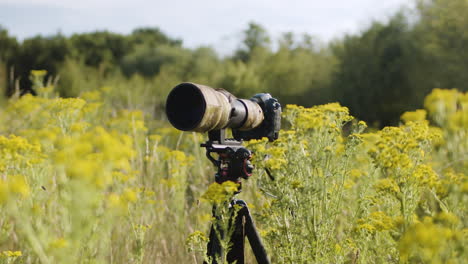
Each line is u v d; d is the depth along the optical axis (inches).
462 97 75.1
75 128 133.5
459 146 75.0
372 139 130.5
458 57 697.0
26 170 119.3
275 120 105.3
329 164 101.6
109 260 119.1
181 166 170.6
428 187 90.9
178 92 86.6
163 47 1797.5
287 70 979.3
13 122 215.2
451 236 62.5
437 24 739.4
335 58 942.4
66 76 954.1
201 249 94.3
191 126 83.7
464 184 71.6
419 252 65.8
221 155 96.3
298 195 100.3
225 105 88.4
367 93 815.7
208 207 160.9
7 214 106.0
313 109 116.3
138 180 171.6
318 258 99.2
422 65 744.3
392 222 93.0
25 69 1817.2
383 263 99.8
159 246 145.2
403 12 838.5
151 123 293.4
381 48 823.1
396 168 91.8
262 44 1470.2
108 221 69.5
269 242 106.9
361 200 111.5
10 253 98.6
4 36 1860.2
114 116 231.1
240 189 97.7
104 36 2265.0
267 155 107.8
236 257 98.0
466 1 713.0
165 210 169.6
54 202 119.4
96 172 57.7
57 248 60.6
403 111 764.6
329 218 103.2
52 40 1918.1
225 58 1518.2
